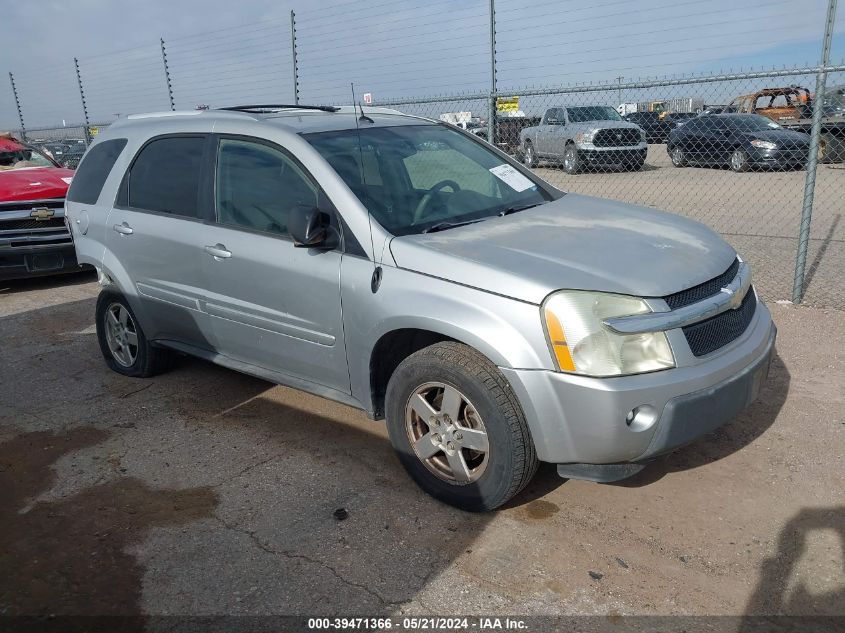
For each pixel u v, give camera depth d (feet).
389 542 10.14
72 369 17.89
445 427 10.59
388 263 10.80
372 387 11.51
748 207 38.11
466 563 9.62
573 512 10.68
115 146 16.26
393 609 8.82
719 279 10.54
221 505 11.28
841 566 9.27
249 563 9.82
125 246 15.39
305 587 9.29
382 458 12.57
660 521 10.38
